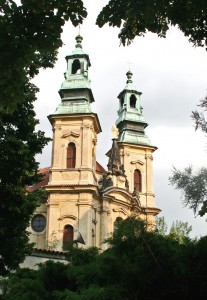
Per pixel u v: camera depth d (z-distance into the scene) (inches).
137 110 2522.1
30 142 786.8
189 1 385.7
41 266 793.6
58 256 1194.0
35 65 579.8
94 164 2111.2
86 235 1883.6
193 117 388.8
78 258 788.6
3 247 719.1
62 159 2036.2
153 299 523.5
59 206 1946.4
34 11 379.2
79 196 1950.1
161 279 512.1
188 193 372.2
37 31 385.4
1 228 693.3
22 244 768.3
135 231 531.5
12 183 723.4
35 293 712.4
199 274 497.0
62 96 2178.9
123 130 2440.9
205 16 419.8
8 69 378.9
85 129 2069.4
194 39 438.0
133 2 378.6
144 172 2363.4
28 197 780.6
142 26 421.4
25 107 779.4
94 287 572.7
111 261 548.7
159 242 519.2
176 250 525.3
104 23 393.4
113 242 550.6
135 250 524.4
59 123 2092.8
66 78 2207.2
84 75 2210.9
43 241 1958.7
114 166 2183.8
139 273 515.5
